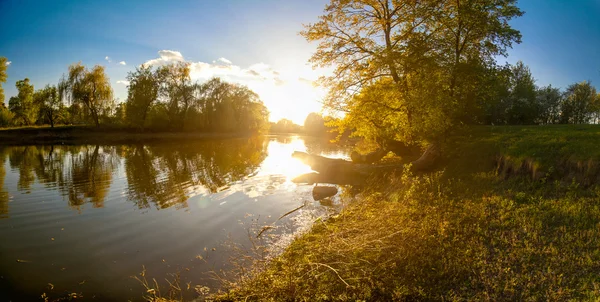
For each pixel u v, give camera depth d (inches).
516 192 374.9
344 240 296.4
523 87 1434.5
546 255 239.0
